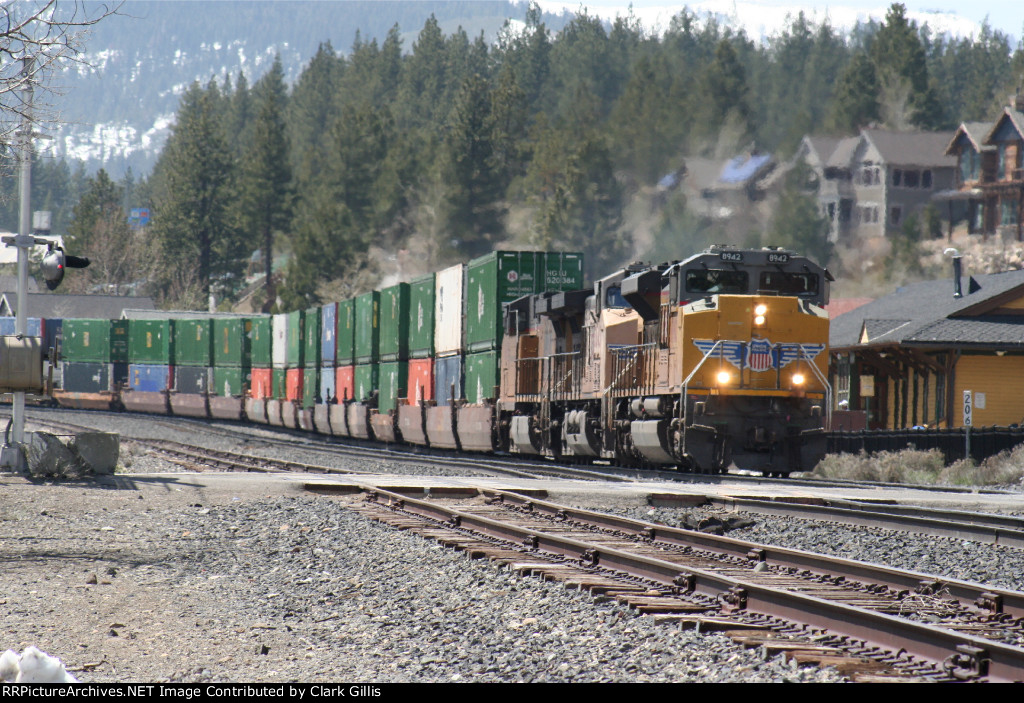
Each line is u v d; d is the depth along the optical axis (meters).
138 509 35.44
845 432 70.94
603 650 16.94
